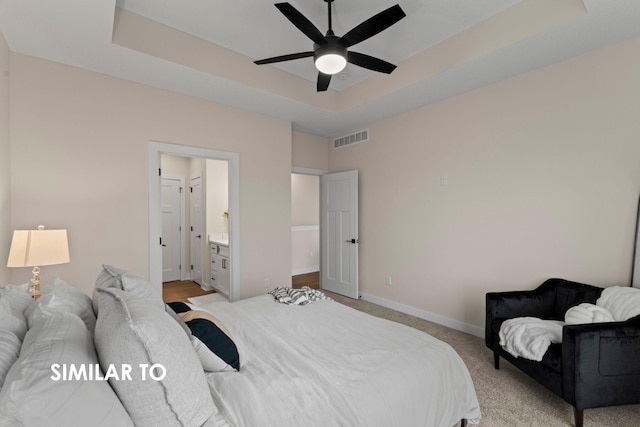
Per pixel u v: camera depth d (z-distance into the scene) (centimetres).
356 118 399
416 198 367
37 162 244
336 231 471
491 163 298
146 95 296
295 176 636
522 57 245
